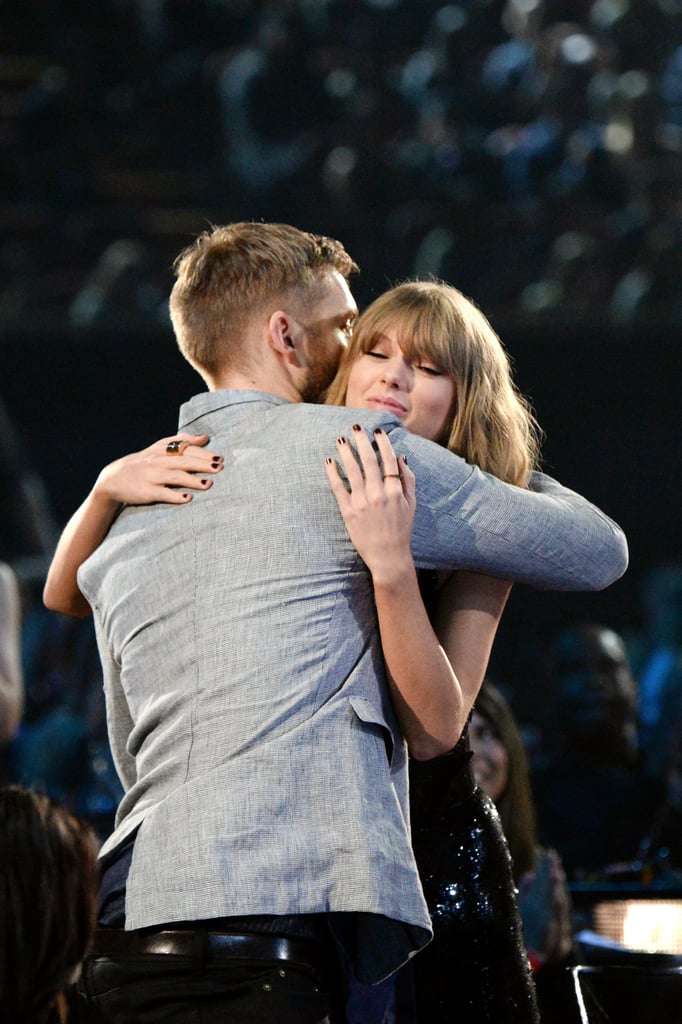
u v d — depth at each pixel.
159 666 5.88
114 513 6.44
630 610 33.03
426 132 35.47
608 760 13.09
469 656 6.24
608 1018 7.88
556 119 35.66
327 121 36.06
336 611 5.80
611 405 32.94
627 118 35.31
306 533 5.86
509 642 32.12
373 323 6.82
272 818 5.45
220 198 36.34
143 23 39.00
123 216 35.47
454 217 33.78
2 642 9.55
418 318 6.74
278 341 6.43
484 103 35.91
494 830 6.90
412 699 5.82
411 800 6.75
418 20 40.25
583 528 6.24
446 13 38.88
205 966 5.42
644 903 9.67
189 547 5.97
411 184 33.97
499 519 6.08
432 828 6.75
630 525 33.75
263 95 35.81
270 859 5.39
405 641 5.75
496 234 33.81
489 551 6.08
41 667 17.92
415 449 6.11
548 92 35.88
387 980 6.21
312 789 5.50
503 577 6.22
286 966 5.45
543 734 16.50
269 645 5.68
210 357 6.56
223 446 6.22
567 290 32.62
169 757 5.70
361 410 6.17
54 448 32.75
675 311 31.84
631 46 39.12
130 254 33.12
